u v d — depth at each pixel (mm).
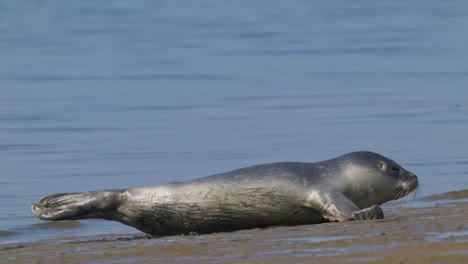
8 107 86375
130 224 43188
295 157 62812
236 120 78250
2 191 55750
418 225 35938
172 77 106062
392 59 115625
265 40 141000
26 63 118750
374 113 79375
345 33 146875
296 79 101500
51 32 155125
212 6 199750
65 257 33719
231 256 31281
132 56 126188
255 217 41938
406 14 174625
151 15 182125
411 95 88062
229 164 61250
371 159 42844
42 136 72438
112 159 63969
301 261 29344
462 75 100125
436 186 54031
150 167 61125
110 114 82375
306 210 41531
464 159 61312
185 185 42375
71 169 61125
